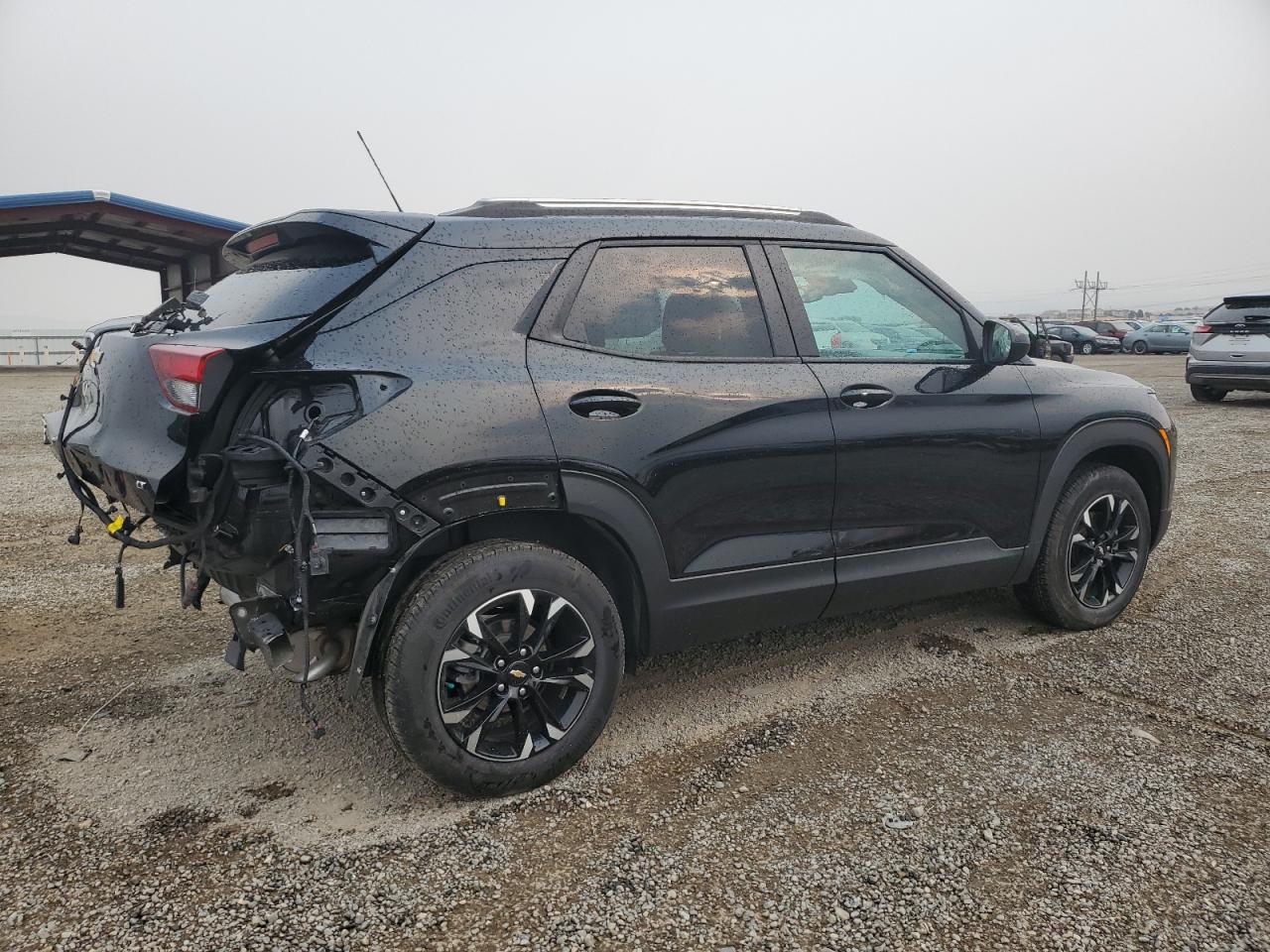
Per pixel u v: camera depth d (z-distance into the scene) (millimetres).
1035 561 3656
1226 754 2752
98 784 2641
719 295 2953
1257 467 7754
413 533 2348
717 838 2346
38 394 17500
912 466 3189
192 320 2623
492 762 2498
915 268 3404
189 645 3799
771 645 3740
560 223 2754
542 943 1955
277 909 2068
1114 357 33156
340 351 2322
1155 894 2088
